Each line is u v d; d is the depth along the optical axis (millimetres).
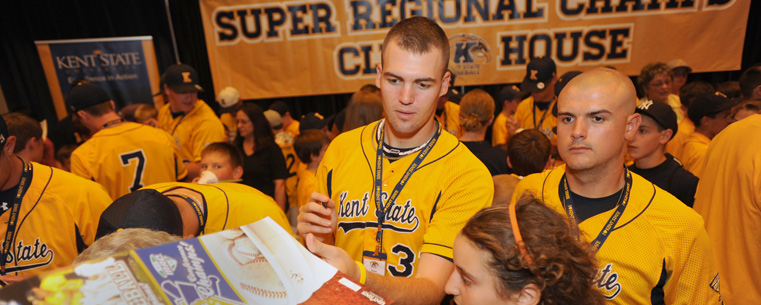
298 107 5461
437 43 1101
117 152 2461
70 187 1602
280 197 3365
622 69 4969
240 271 589
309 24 4992
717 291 1207
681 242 1140
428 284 1012
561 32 4918
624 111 1123
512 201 1464
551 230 843
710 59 4906
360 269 877
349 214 1282
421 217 1198
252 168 3279
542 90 3461
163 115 3812
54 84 4777
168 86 3477
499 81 5105
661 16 4812
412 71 1084
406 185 1224
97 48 4805
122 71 4902
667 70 3393
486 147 2811
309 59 5090
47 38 4949
